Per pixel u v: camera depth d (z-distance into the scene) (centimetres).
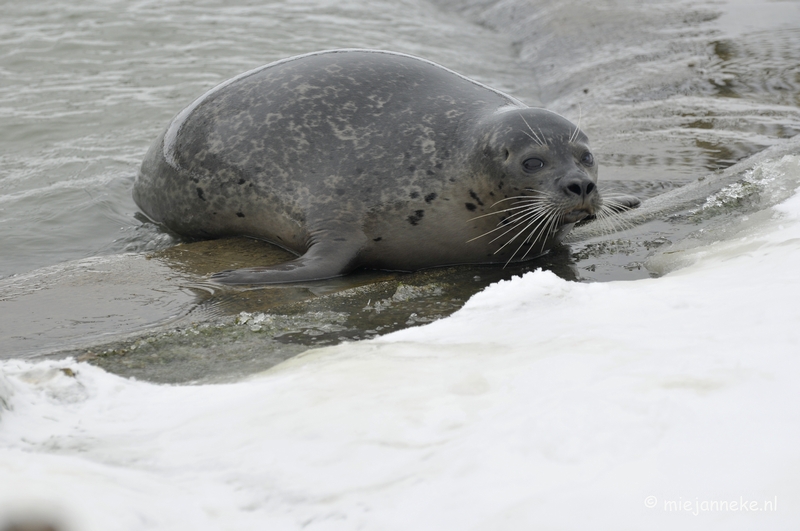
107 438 1000
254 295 1916
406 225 2234
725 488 682
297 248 2312
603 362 996
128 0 5481
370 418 921
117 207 2784
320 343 1552
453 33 5541
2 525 672
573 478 730
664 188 2662
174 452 927
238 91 2458
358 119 2333
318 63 2467
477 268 2233
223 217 2419
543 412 848
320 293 1955
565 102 4084
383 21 5566
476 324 1373
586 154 2158
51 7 5262
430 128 2300
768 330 1017
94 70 4269
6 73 4206
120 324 1708
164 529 725
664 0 5344
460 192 2208
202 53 4528
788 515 637
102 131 3503
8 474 767
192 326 1650
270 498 791
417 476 780
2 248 2472
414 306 1820
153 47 4619
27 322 1722
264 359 1455
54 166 3127
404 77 2428
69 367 1238
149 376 1387
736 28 4619
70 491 737
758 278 1354
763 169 2545
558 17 5419
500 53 5228
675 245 2058
